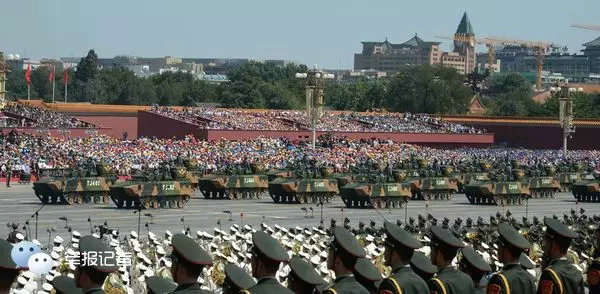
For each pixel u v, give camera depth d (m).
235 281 32.47
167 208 140.38
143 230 111.19
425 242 79.62
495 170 181.88
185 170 144.38
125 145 196.62
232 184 158.88
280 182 154.00
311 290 33.50
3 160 174.62
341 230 34.09
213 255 69.00
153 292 36.19
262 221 125.38
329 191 158.00
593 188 177.38
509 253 36.66
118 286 52.03
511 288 36.22
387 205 153.88
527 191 169.38
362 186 151.75
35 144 185.62
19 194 153.75
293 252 79.31
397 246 34.94
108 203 145.12
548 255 37.47
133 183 137.88
